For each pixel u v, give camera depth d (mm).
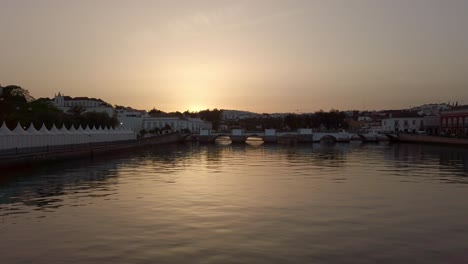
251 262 20266
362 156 99500
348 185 47281
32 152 76312
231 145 176750
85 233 25656
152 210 32562
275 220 29016
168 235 25000
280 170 65938
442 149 128625
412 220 29234
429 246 23000
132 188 45250
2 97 164500
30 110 129125
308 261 20453
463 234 25516
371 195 39969
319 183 49125
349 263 20219
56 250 22219
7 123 111188
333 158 93438
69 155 89188
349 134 195750
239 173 61406
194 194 40625
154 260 20500
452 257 21188
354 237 24703
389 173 60562
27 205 35094
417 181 51000
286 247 22672
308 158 94000
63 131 101250
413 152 114000
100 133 125500
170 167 72688
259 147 156000
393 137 188750
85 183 49844
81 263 20156
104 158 97438
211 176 57375
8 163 65312
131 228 26766
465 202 36250
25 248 22625
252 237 24594
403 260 20719
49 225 27828
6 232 26031
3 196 39906
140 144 148375
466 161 82375
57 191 43125
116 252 21781
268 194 40531
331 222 28500
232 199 37594
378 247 22766
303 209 32969
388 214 31203
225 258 20828
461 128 175125
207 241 23719
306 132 197875
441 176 56438
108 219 29438
